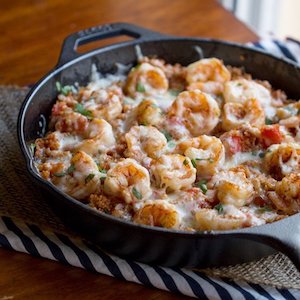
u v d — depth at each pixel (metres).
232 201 0.44
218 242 0.39
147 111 0.50
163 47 0.58
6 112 0.56
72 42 0.55
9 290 0.43
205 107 0.51
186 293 0.43
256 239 0.38
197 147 0.48
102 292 0.44
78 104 0.52
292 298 0.43
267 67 0.57
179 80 0.57
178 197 0.45
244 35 0.69
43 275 0.44
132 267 0.44
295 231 0.38
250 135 0.50
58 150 0.49
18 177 0.50
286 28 0.94
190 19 0.71
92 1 0.73
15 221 0.47
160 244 0.40
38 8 0.72
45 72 0.63
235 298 0.43
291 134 0.51
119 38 0.68
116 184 0.44
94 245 0.46
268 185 0.46
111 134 0.49
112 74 0.57
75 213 0.41
